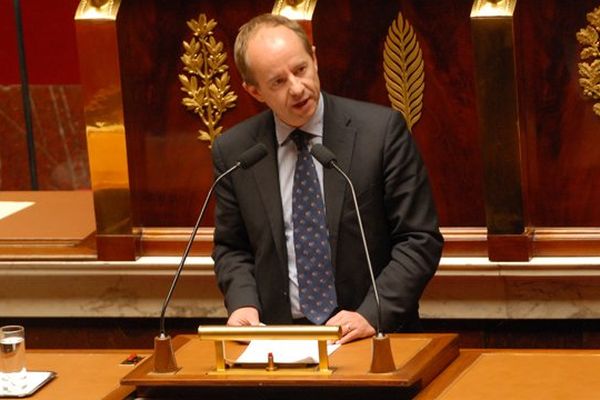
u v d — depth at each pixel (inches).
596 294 448.5
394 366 328.5
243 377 329.4
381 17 454.0
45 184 715.4
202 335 331.6
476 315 460.4
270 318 388.5
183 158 477.7
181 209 481.7
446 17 448.8
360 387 330.3
